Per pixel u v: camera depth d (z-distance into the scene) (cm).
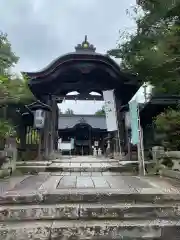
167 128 929
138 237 372
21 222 401
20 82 779
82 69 1221
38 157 1184
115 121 1269
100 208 420
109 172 856
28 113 1273
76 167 873
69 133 3328
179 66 627
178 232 379
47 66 1227
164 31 612
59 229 371
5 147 902
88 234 371
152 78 691
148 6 605
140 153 845
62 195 465
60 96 1438
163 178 722
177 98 1034
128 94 1403
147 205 439
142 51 632
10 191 503
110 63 1209
